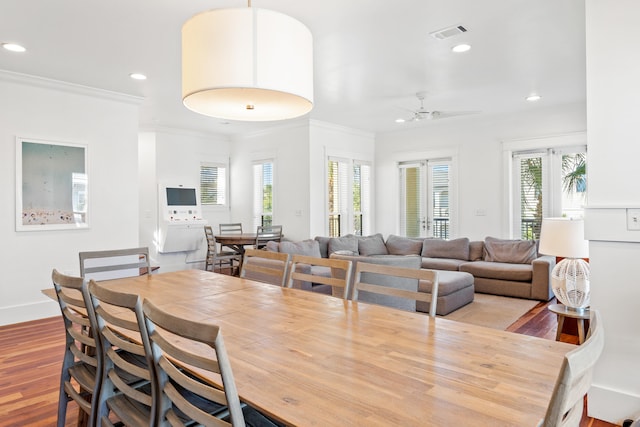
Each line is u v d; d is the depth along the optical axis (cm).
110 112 485
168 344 115
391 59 377
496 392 106
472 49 355
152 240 690
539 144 585
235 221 791
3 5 269
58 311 444
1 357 319
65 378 196
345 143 719
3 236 409
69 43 334
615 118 217
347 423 91
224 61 160
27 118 422
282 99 200
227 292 232
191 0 264
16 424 221
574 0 270
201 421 110
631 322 214
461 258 600
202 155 751
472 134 655
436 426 90
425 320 175
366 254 646
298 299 215
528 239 601
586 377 87
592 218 224
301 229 667
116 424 186
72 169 454
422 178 727
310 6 274
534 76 430
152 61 376
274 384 112
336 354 135
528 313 439
